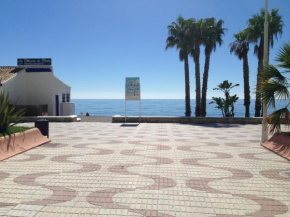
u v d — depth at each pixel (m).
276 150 8.41
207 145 9.89
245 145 9.91
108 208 4.15
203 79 24.03
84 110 84.94
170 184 5.32
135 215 3.91
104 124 17.97
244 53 24.27
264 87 8.09
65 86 25.39
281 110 8.20
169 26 24.02
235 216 3.90
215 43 23.91
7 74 20.88
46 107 21.56
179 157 7.81
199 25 23.27
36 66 22.41
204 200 4.50
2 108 8.62
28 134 9.30
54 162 7.12
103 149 9.03
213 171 6.30
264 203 4.38
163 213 3.98
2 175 5.90
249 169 6.50
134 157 7.79
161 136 12.27
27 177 5.76
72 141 10.70
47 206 4.22
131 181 5.50
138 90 18.92
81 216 3.87
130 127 16.19
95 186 5.18
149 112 69.81
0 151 7.42
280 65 7.90
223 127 16.23
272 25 21.80
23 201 4.42
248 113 24.56
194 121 18.86
